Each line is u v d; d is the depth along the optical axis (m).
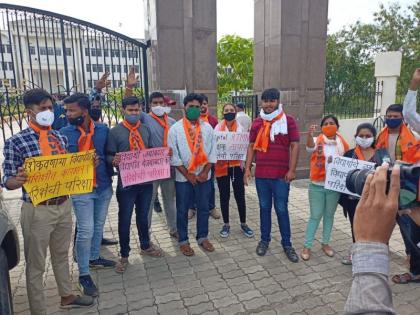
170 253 4.09
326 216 3.89
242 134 4.39
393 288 3.25
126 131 3.55
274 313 2.93
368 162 3.34
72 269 3.76
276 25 6.58
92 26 5.85
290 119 3.76
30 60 5.52
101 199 3.44
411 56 19.80
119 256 4.06
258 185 3.94
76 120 3.09
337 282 3.38
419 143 3.35
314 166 3.77
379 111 8.88
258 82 7.45
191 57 6.07
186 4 5.91
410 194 0.91
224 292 3.25
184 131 3.79
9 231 2.47
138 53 6.66
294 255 3.82
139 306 3.06
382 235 0.78
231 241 4.39
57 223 2.72
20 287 3.46
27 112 2.60
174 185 4.35
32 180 2.52
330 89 8.36
